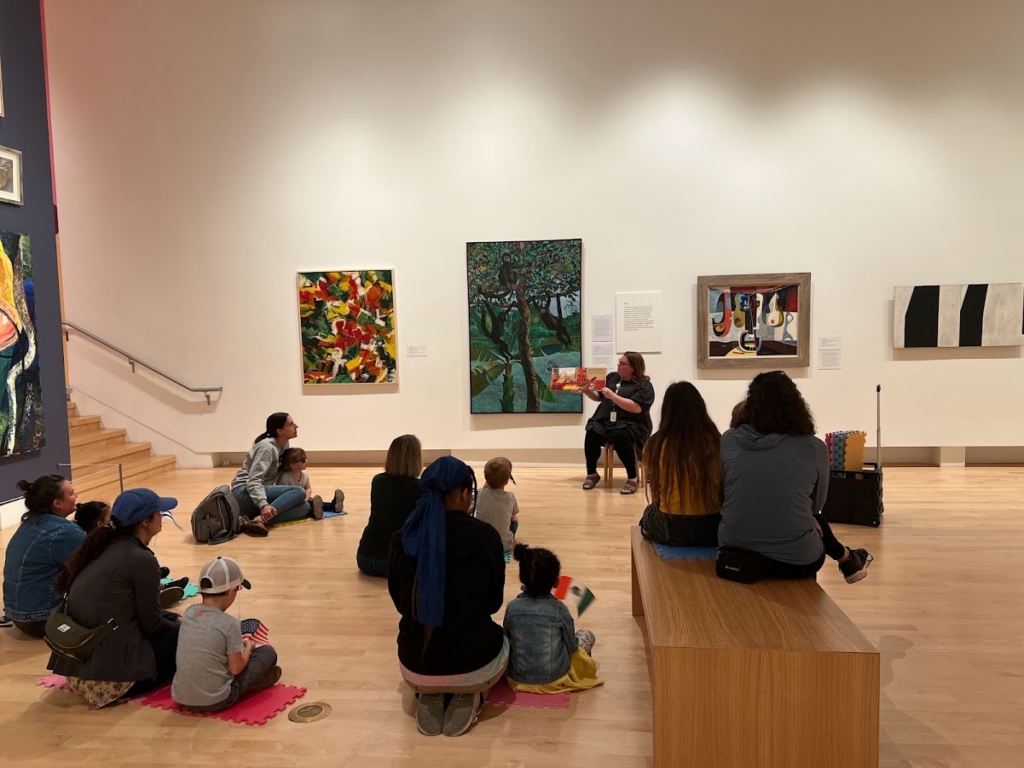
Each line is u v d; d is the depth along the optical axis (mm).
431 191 7262
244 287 7492
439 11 7141
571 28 7027
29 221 5488
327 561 4301
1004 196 6758
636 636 3090
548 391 7238
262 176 7410
